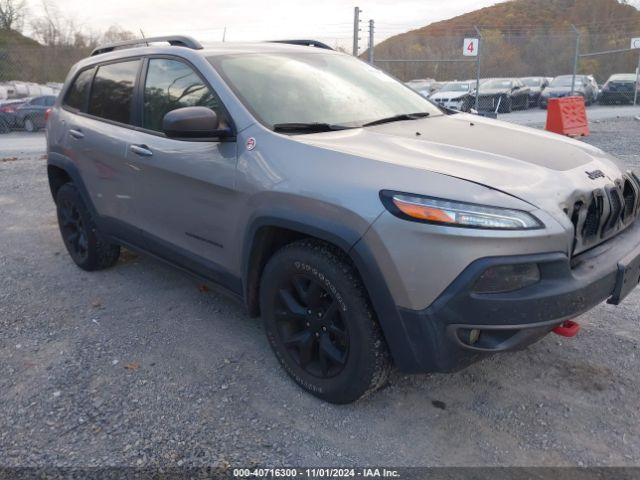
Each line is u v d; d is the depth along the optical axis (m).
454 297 2.32
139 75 3.92
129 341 3.59
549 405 2.87
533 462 2.49
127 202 3.97
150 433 2.71
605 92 23.66
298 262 2.79
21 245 5.65
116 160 3.94
